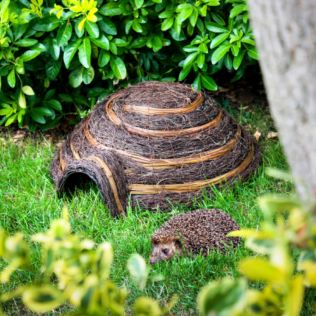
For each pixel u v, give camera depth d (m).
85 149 5.88
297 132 2.69
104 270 2.87
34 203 5.72
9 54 6.37
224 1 6.64
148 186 5.56
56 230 3.10
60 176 5.75
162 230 5.02
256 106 7.48
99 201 5.72
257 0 2.68
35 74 6.87
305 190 2.73
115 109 5.93
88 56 6.37
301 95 2.62
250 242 2.79
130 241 5.12
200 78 6.84
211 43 6.51
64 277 2.89
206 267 4.72
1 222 5.50
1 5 6.24
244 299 2.40
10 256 2.91
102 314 2.66
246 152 6.03
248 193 5.74
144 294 4.54
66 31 6.40
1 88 6.71
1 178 6.20
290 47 2.58
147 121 5.74
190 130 5.75
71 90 7.12
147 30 6.75
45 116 7.02
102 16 6.51
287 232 2.43
